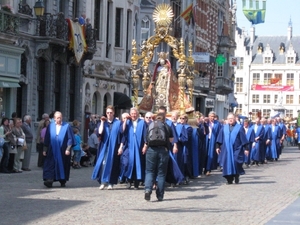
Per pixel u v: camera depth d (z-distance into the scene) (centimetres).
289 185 2212
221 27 8081
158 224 1320
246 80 13262
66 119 3938
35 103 3594
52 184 2039
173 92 2816
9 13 3120
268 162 3753
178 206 1611
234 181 2345
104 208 1534
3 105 3350
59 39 3600
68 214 1423
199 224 1334
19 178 2206
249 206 1639
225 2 8194
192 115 2725
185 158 2216
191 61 2855
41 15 3516
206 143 2652
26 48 3459
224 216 1456
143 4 5016
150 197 1758
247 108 13162
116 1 4497
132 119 1980
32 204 1576
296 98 13038
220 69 7788
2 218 1355
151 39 2822
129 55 4719
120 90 4712
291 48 13225
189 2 6359
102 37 4322
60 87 3878
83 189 1944
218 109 7925
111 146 1950
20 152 2433
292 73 13175
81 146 2833
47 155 1964
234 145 2239
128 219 1373
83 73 4103
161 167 1698
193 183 2270
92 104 4350
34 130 3566
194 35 6644
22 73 3453
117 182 1964
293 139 7388
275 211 1559
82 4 4053
